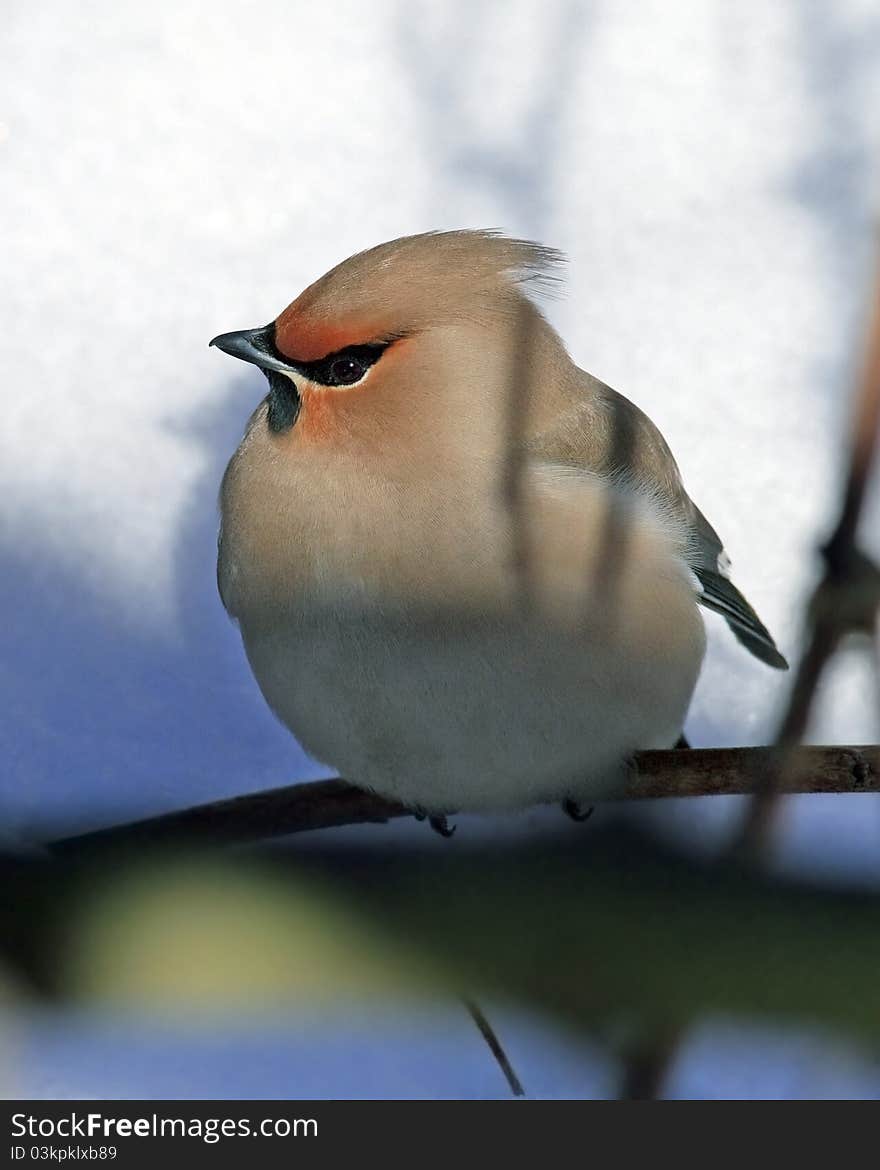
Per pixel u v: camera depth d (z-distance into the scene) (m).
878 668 2.44
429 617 3.23
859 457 2.44
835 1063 1.52
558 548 3.23
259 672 3.25
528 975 1.48
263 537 3.24
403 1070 3.28
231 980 1.46
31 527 3.37
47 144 3.43
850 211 3.43
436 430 3.24
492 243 3.25
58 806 3.33
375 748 3.24
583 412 3.25
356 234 3.42
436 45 3.45
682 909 1.47
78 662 3.35
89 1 3.46
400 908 1.50
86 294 3.41
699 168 3.43
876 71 3.45
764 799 2.44
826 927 1.45
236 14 3.46
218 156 3.44
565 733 3.24
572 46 3.45
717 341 3.41
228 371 3.40
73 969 1.45
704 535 3.28
